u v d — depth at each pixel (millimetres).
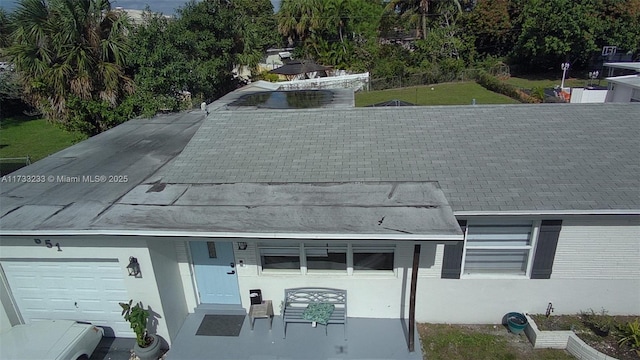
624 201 8141
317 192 8891
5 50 18641
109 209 8570
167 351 8930
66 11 18469
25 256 8688
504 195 8469
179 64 22031
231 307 9766
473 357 8422
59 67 18516
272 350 8523
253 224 7785
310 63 34688
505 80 41781
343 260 9172
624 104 11203
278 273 9367
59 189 9703
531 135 10352
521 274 9219
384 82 40281
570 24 38531
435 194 8555
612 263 8773
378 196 8602
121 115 19344
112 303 9195
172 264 9094
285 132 11227
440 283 9086
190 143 11086
